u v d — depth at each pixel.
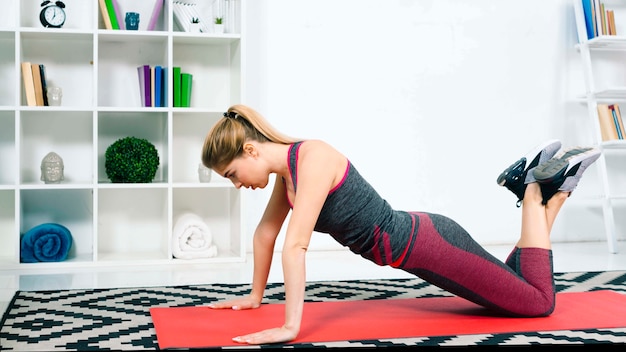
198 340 2.35
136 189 4.76
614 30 5.19
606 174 5.03
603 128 5.14
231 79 4.81
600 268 4.16
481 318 2.72
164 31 4.45
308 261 4.49
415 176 5.13
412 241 2.57
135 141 4.45
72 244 4.65
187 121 4.81
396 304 3.01
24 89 4.48
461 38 5.18
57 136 4.61
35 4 4.55
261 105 4.88
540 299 2.69
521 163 2.77
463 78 5.19
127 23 4.49
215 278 3.87
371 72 5.04
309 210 2.38
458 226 2.66
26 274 4.02
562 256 4.68
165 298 3.22
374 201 2.56
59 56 4.58
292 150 2.51
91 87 4.64
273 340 2.29
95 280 3.80
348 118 5.02
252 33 4.85
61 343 2.37
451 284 2.65
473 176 5.22
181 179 4.82
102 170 4.68
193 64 4.80
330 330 2.51
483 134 5.23
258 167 2.51
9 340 2.41
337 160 2.48
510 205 5.29
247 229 4.90
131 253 4.67
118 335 2.48
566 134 5.37
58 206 4.63
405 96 5.10
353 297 3.22
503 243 5.28
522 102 5.29
